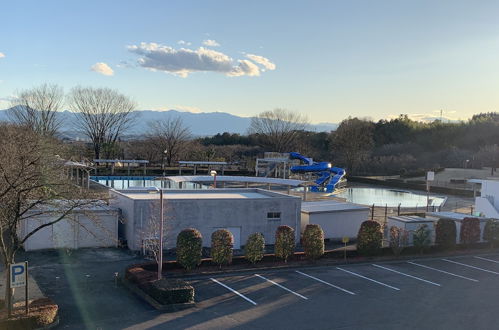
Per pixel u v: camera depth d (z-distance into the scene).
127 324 14.49
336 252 23.95
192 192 30.69
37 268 20.34
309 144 95.25
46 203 15.60
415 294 18.61
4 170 14.02
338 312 16.19
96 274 19.83
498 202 36.78
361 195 57.91
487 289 19.59
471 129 98.56
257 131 96.81
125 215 25.00
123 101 90.94
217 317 15.34
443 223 27.09
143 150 82.62
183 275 19.94
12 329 13.25
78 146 65.94
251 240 21.73
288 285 19.27
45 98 68.06
